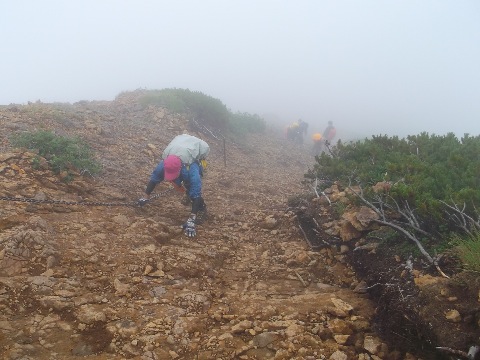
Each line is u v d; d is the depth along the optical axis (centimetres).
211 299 391
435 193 491
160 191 715
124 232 491
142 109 1321
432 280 330
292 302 386
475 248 333
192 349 310
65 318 328
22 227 427
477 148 640
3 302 330
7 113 820
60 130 823
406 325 321
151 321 337
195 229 574
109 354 296
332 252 510
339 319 352
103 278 390
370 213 491
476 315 288
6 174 534
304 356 300
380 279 399
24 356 279
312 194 677
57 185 567
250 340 319
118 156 823
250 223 641
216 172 998
